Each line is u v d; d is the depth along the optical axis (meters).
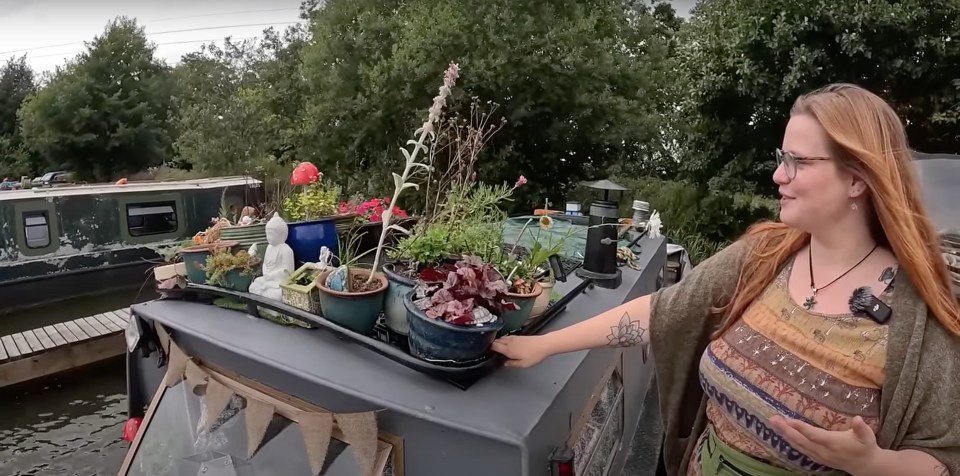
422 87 10.80
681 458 1.75
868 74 8.12
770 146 9.19
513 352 1.68
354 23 12.35
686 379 1.65
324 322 1.84
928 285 1.21
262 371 1.84
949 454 1.17
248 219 2.75
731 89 8.90
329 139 12.35
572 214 4.10
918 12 7.44
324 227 2.53
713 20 9.23
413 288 1.76
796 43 8.03
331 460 1.69
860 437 1.11
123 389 6.95
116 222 9.95
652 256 3.62
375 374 1.69
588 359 1.97
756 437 1.40
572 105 11.11
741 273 1.53
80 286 9.60
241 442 1.90
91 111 29.45
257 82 18.03
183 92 25.98
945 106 7.88
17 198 9.00
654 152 12.88
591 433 2.09
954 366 1.18
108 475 5.32
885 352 1.24
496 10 10.60
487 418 1.49
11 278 8.95
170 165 31.11
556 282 2.55
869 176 1.23
